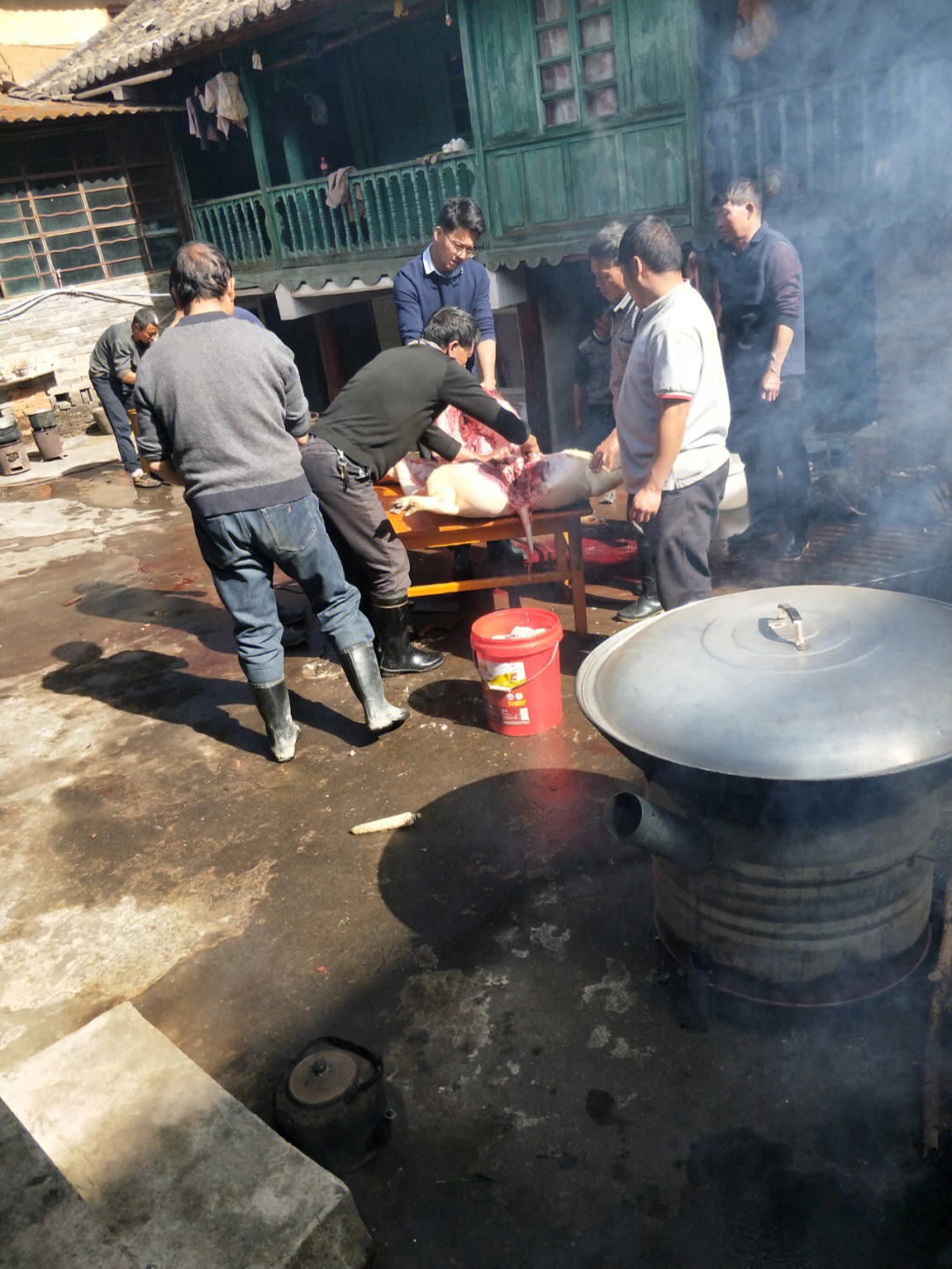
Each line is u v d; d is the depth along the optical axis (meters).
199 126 11.19
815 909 2.14
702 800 2.07
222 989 2.76
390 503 4.67
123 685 4.97
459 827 3.35
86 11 16.72
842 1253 1.83
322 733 4.16
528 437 4.21
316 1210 1.88
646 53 7.01
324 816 3.54
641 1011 2.46
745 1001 2.34
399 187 9.34
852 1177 1.96
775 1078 2.22
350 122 10.77
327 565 3.76
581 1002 2.51
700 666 2.24
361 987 2.68
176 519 8.16
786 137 6.68
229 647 5.29
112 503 9.02
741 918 2.21
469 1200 2.04
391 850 3.28
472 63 8.04
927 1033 2.22
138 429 3.63
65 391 13.31
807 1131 2.08
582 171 7.77
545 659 3.78
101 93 11.72
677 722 2.10
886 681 2.05
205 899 3.17
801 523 5.07
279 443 3.59
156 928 3.06
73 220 13.19
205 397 3.43
